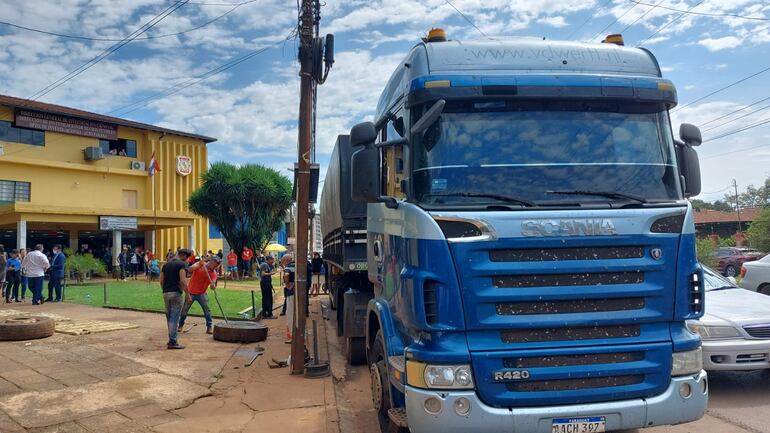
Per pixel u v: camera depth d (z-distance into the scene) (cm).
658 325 427
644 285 421
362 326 880
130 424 603
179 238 4041
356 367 897
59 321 1298
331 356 990
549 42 513
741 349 677
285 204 3553
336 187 954
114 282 2862
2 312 1502
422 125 450
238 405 675
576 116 474
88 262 2869
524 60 490
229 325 1114
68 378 786
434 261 407
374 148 482
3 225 3098
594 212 422
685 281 430
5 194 3234
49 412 638
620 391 410
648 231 426
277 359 927
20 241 2786
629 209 430
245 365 880
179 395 709
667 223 435
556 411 396
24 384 753
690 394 421
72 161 3547
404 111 489
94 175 3638
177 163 4031
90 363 880
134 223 3269
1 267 1808
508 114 466
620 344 414
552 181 450
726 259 3294
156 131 3906
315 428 594
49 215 2895
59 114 3453
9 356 927
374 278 601
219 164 3488
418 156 454
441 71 475
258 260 2705
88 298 1942
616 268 416
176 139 4059
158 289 2348
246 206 3484
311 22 841
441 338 402
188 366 869
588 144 466
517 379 397
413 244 427
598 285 414
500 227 409
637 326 423
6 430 579
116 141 3797
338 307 1077
